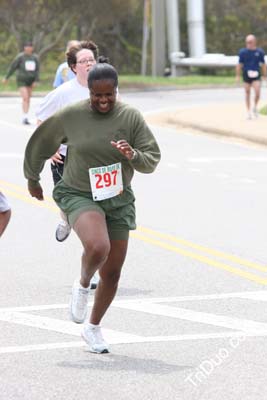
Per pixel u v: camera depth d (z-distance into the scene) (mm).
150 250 19797
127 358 12734
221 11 113688
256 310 15141
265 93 74000
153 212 24219
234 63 94875
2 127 46969
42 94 73562
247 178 30422
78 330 14055
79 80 16938
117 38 108938
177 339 13570
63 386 11633
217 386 11633
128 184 12922
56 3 86750
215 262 18719
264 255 19406
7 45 103812
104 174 12703
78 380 11852
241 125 45500
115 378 11922
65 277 17500
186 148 39000
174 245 20297
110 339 13578
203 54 98625
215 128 44781
